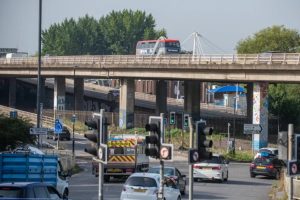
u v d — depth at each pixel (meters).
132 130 185.00
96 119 38.16
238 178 98.62
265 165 98.38
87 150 38.50
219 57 161.50
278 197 65.88
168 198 53.56
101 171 38.06
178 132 173.62
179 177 68.62
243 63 154.62
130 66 187.25
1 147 85.75
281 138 39.56
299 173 39.03
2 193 38.91
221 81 172.88
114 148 85.06
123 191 52.81
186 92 194.62
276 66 147.00
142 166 88.94
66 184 60.78
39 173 57.41
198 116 193.62
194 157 38.31
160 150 39.22
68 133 166.12
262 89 155.75
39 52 84.88
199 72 168.38
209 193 72.81
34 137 91.56
